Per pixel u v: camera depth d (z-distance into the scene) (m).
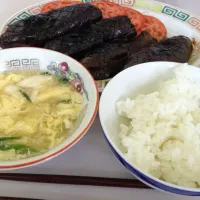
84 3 1.15
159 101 0.78
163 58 0.90
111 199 0.71
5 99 0.81
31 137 0.74
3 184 0.74
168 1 1.34
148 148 0.71
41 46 1.05
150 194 0.72
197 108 0.78
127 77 0.82
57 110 0.79
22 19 1.09
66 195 0.72
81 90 0.81
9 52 0.87
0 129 0.76
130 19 1.12
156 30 1.11
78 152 0.79
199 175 0.68
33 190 0.73
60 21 1.05
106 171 0.76
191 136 0.72
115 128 0.77
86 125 0.70
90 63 0.94
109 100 0.78
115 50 0.97
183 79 0.80
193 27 1.11
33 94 0.83
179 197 0.72
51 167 0.76
